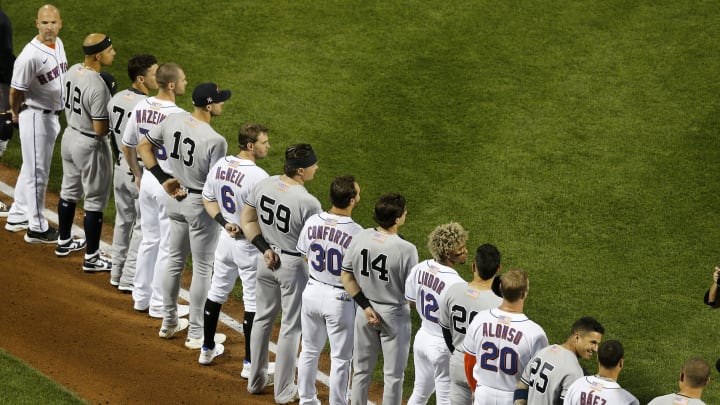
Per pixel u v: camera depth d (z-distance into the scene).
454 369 27.81
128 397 31.75
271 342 36.75
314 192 45.91
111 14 59.00
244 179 31.61
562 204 44.84
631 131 49.31
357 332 29.83
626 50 54.84
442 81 53.34
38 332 35.44
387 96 52.47
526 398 25.34
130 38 57.03
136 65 36.06
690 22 56.50
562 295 39.28
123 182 37.41
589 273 40.59
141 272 36.84
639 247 42.06
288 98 52.59
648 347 36.34
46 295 38.09
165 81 34.50
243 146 31.95
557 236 42.91
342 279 29.06
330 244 29.30
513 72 53.78
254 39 57.19
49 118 40.97
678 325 37.47
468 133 49.66
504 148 48.56
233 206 32.00
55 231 42.75
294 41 57.00
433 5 59.50
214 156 33.03
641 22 56.84
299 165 30.28
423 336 28.84
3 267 39.94
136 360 34.09
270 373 33.72
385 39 56.81
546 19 57.66
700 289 39.50
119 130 36.44
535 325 25.75
